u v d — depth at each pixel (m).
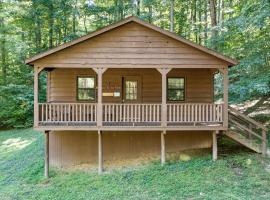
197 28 27.16
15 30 25.30
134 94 15.12
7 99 23.94
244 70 16.20
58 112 12.76
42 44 29.11
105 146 14.28
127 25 12.88
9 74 26.22
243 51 16.19
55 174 13.28
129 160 14.02
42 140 18.88
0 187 12.58
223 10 22.05
